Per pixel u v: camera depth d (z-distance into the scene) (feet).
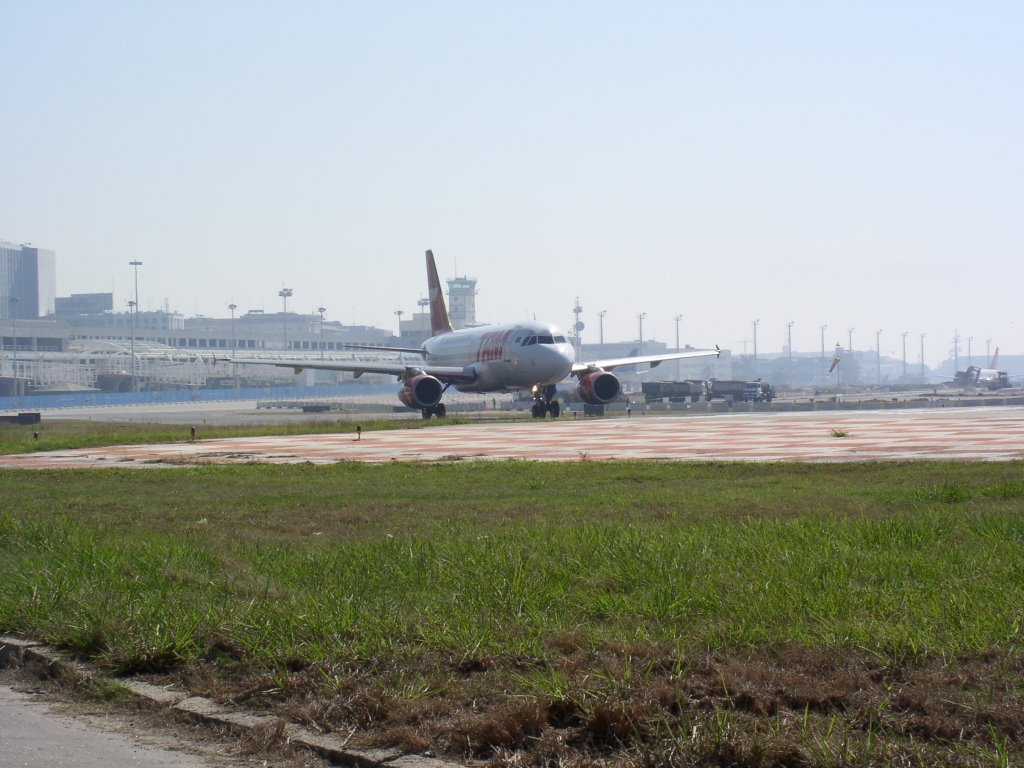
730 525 64.59
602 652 35.29
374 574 48.88
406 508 81.76
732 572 47.60
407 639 37.73
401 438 187.83
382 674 33.73
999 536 57.47
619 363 277.23
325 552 55.83
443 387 256.32
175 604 43.21
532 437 183.93
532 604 41.68
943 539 57.82
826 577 45.29
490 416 282.56
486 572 47.91
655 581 45.65
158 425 271.28
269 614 40.24
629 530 61.67
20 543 63.72
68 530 67.82
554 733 28.35
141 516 79.46
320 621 39.09
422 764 27.02
